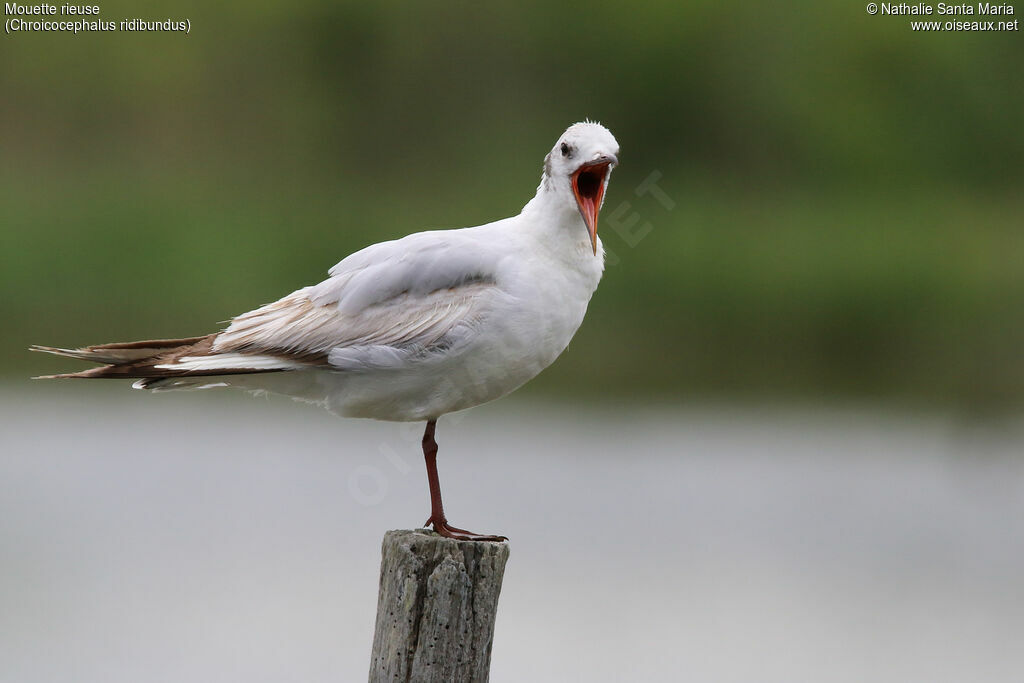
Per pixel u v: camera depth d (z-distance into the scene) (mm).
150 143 24656
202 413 16797
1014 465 15398
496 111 26406
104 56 25297
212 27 26172
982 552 12711
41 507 13211
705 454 15531
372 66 26438
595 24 26469
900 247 21875
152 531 12625
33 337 19016
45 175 23188
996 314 20484
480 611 5664
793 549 12703
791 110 26453
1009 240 23328
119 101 25094
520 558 12273
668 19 26328
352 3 26125
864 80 27000
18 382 18234
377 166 25938
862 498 14227
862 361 19703
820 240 21922
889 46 27094
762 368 19219
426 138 26125
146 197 22641
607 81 26406
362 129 26062
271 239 21531
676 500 13891
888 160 26359
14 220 20906
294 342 6613
